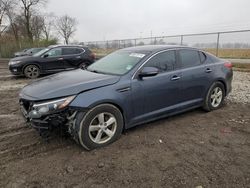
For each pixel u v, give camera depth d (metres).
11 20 47.59
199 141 4.16
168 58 4.77
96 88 3.82
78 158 3.61
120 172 3.25
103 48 32.66
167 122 5.02
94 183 3.04
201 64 5.33
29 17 48.28
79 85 3.78
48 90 3.72
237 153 3.75
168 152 3.78
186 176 3.16
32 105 3.67
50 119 3.56
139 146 3.96
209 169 3.31
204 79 5.30
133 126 4.38
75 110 3.63
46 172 3.28
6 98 7.44
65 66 12.28
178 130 4.62
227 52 18.23
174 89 4.75
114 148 3.89
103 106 3.83
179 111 5.00
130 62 4.50
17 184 3.04
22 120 5.30
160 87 4.50
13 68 11.54
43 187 2.98
